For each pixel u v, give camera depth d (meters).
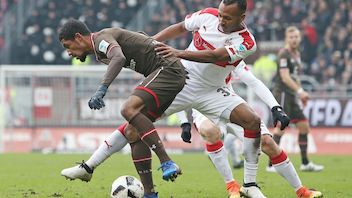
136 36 19.09
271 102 21.25
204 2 70.38
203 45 19.86
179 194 23.02
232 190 21.30
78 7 74.94
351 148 50.78
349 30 65.38
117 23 73.81
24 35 73.75
